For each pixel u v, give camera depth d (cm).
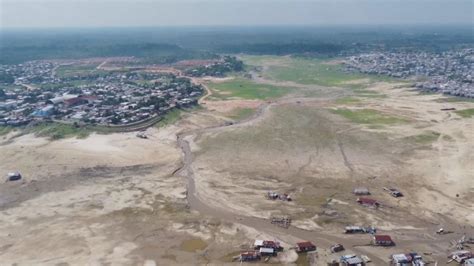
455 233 8756
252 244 8338
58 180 11494
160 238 8588
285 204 10081
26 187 11056
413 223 9162
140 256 7938
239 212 9719
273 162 12838
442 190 10775
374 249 8175
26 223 9219
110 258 7869
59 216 9550
